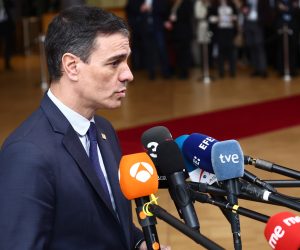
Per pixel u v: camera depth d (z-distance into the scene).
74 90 1.93
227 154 1.82
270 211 4.69
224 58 12.70
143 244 2.18
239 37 13.13
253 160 2.03
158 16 12.43
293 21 12.29
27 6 16.94
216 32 12.48
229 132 8.08
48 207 1.82
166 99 10.53
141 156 1.82
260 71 12.64
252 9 12.33
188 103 10.12
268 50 13.80
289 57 12.52
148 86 12.02
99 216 1.94
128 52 1.91
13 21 14.80
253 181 1.89
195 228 1.74
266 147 7.23
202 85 11.95
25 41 17.11
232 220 1.77
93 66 1.88
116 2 15.30
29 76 13.49
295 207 1.70
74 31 1.87
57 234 1.88
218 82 12.25
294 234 1.50
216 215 5.02
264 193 1.76
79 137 1.99
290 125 8.37
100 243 1.94
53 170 1.86
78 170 1.91
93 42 1.86
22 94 11.31
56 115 1.94
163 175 1.94
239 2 12.95
